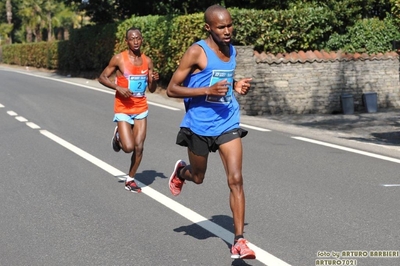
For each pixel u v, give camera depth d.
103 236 9.99
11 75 52.00
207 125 8.70
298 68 28.14
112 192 12.82
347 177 13.91
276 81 27.86
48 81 43.97
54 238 9.92
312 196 12.28
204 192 12.70
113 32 43.38
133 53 12.88
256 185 13.26
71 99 30.83
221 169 14.90
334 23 29.70
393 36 30.56
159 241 9.70
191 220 10.80
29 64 69.81
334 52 29.27
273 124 22.88
